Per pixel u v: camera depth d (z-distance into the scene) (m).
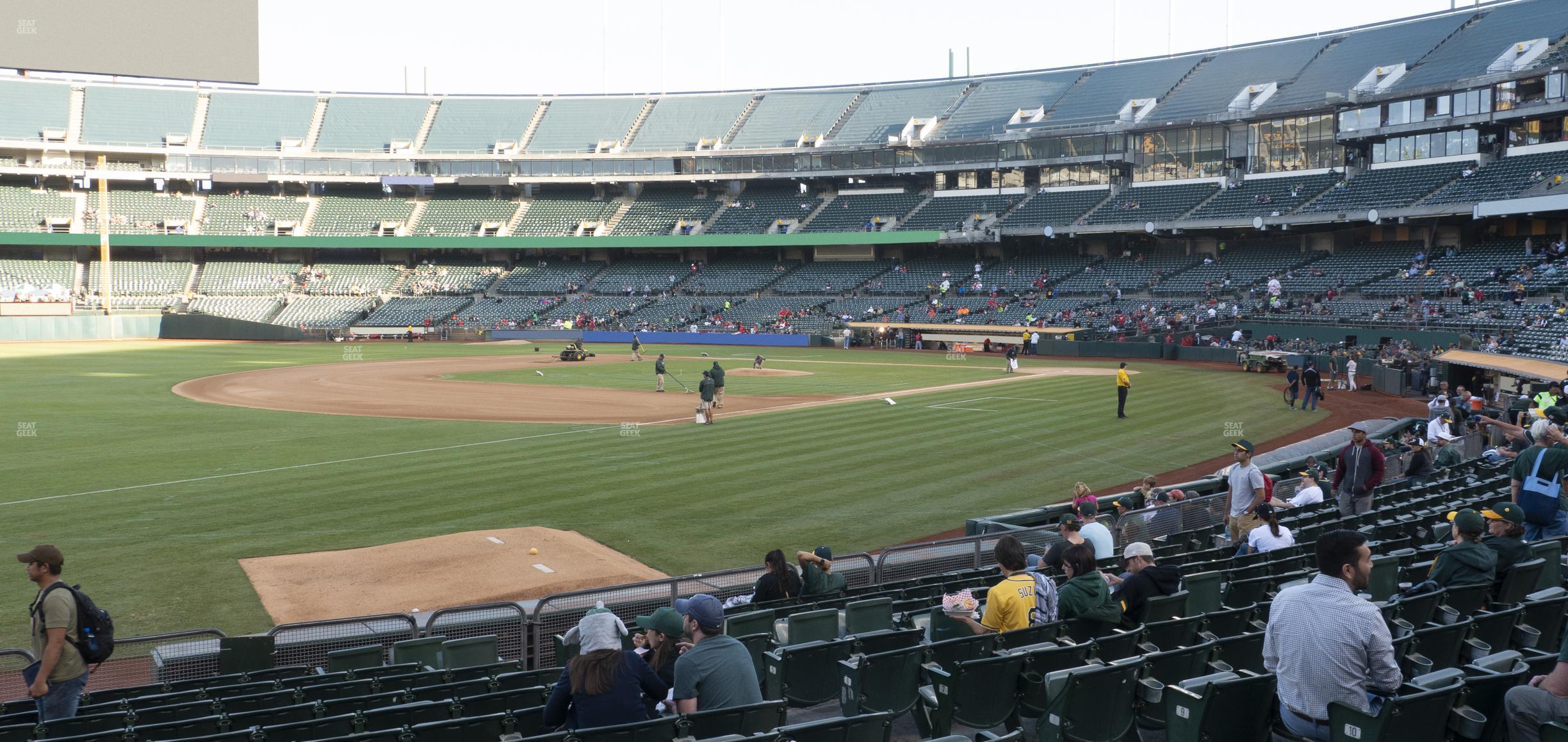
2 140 85.50
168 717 8.04
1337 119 67.44
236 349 70.19
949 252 87.31
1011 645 8.30
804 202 92.81
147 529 18.83
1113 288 73.62
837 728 6.16
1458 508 13.84
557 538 18.22
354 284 92.19
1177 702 6.45
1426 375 41.06
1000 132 83.94
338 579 15.72
